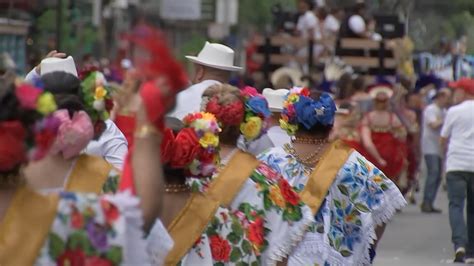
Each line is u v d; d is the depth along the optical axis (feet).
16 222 31.32
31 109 31.94
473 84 98.53
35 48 154.92
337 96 123.95
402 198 59.06
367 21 163.94
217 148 45.16
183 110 65.41
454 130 98.68
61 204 30.99
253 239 48.60
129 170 32.71
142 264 31.42
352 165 58.29
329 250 56.49
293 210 50.24
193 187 45.91
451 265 97.66
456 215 98.89
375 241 60.34
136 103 32.63
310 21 168.45
